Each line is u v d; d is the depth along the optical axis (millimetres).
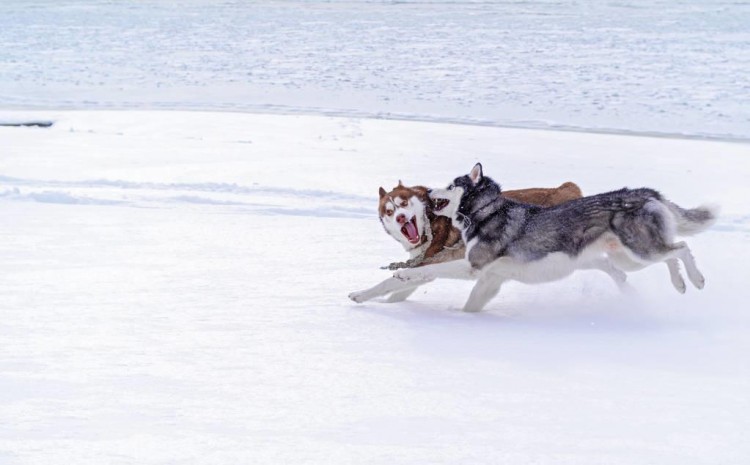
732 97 27016
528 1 60531
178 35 43031
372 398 5004
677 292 8828
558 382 5457
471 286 9359
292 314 7441
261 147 18438
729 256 10547
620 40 40062
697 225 8508
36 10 55156
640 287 9086
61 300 7629
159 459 3898
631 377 5617
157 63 34312
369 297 8133
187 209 12805
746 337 6961
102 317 7031
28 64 33812
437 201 8453
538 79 30359
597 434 4410
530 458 4039
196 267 9297
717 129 22891
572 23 47094
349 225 11961
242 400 4891
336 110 25406
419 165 16656
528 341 6742
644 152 18969
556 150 18969
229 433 4293
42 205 12836
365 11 54594
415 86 29156
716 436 4391
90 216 12086
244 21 49250
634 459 4043
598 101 26688
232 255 9977
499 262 8211
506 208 8250
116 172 15375
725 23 46094
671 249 8102
